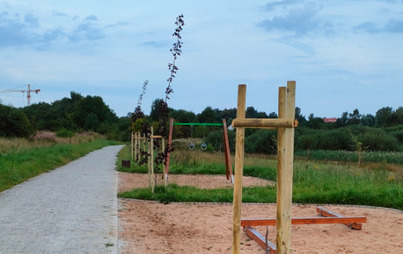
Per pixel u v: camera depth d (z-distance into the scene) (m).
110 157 28.06
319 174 15.06
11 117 35.28
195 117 46.28
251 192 12.01
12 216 7.90
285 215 4.17
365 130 39.47
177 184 13.73
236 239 4.41
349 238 7.07
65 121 68.25
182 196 10.62
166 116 12.30
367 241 6.86
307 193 11.31
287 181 4.18
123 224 7.60
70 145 32.94
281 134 4.19
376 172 15.23
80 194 10.94
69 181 13.74
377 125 56.75
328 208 10.09
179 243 6.46
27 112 75.50
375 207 10.30
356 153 27.64
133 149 24.73
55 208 8.84
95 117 86.38
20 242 6.12
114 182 13.99
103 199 10.26
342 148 35.56
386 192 11.01
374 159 27.17
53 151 23.42
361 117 58.47
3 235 6.50
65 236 6.54
